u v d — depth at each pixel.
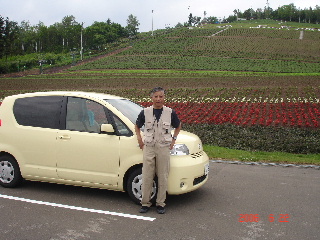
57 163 5.86
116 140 5.50
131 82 45.41
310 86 35.25
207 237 4.29
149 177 5.08
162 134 5.02
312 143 11.09
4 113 6.39
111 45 137.38
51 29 147.25
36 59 96.44
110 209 5.29
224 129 14.68
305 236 4.34
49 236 4.29
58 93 6.18
